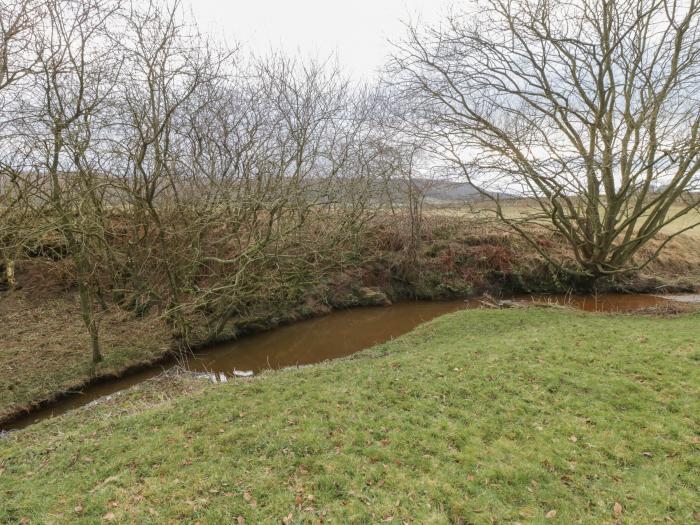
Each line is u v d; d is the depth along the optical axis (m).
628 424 6.18
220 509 4.68
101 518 4.59
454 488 4.95
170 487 5.08
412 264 19.12
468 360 8.69
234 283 11.57
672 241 22.61
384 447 5.75
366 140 14.88
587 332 10.30
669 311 13.51
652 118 12.81
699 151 12.30
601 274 16.56
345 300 17.69
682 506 4.61
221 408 7.12
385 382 7.83
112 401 8.52
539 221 22.58
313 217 14.05
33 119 9.20
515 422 6.32
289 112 12.97
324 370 8.97
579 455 5.54
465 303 18.31
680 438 5.80
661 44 13.40
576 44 13.46
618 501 4.73
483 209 16.58
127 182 10.96
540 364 8.24
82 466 5.67
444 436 6.00
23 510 4.79
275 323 15.20
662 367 7.85
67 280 14.24
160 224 10.92
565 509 4.63
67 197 10.21
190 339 12.71
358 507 4.66
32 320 12.71
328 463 5.42
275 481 5.12
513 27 13.98
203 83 10.94
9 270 13.40
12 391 9.41
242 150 12.34
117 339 12.12
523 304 16.11
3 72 8.85
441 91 14.84
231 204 11.33
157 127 10.13
